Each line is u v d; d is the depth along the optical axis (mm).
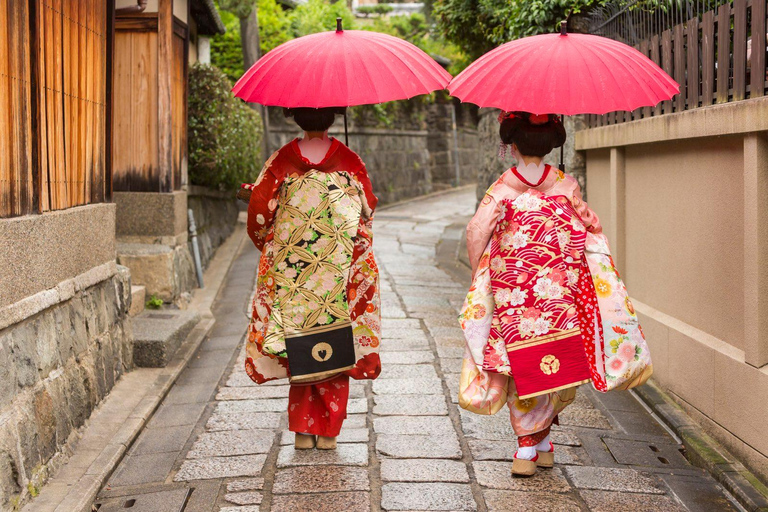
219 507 3240
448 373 5105
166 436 4125
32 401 3340
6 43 3203
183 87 7941
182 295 7238
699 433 4008
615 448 3896
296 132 17422
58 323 3768
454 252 11445
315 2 18328
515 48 3338
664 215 4832
